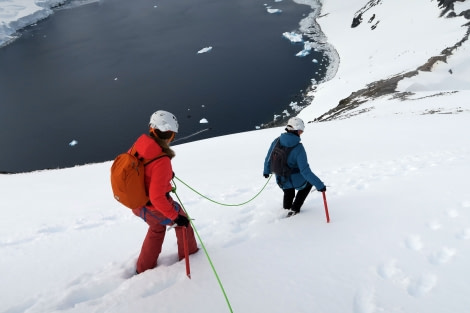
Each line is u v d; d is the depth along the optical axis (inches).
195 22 5521.7
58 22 6451.8
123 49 4813.0
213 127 2962.6
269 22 5182.1
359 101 2119.8
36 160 2805.1
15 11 6771.7
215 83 3654.0
